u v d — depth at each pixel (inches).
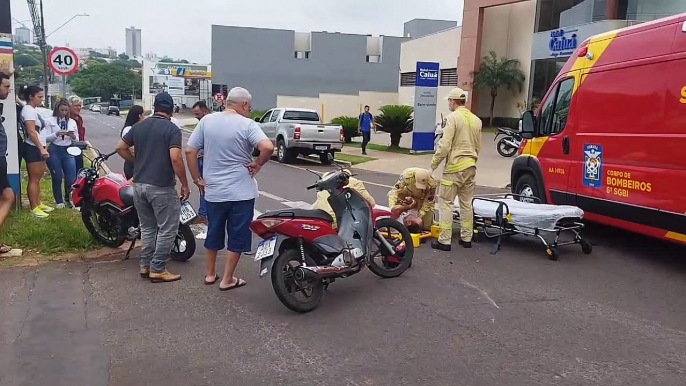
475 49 1283.2
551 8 1186.0
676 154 253.9
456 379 161.6
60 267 257.9
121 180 281.4
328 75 2453.2
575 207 303.0
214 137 223.9
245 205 228.7
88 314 205.8
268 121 841.5
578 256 294.7
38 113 355.3
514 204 313.3
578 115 321.7
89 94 4045.3
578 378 163.0
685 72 249.4
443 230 300.2
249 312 210.8
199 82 3457.2
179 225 266.4
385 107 992.9
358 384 158.4
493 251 298.5
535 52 1100.5
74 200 285.3
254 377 161.8
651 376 165.0
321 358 174.1
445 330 196.5
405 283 247.3
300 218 215.2
